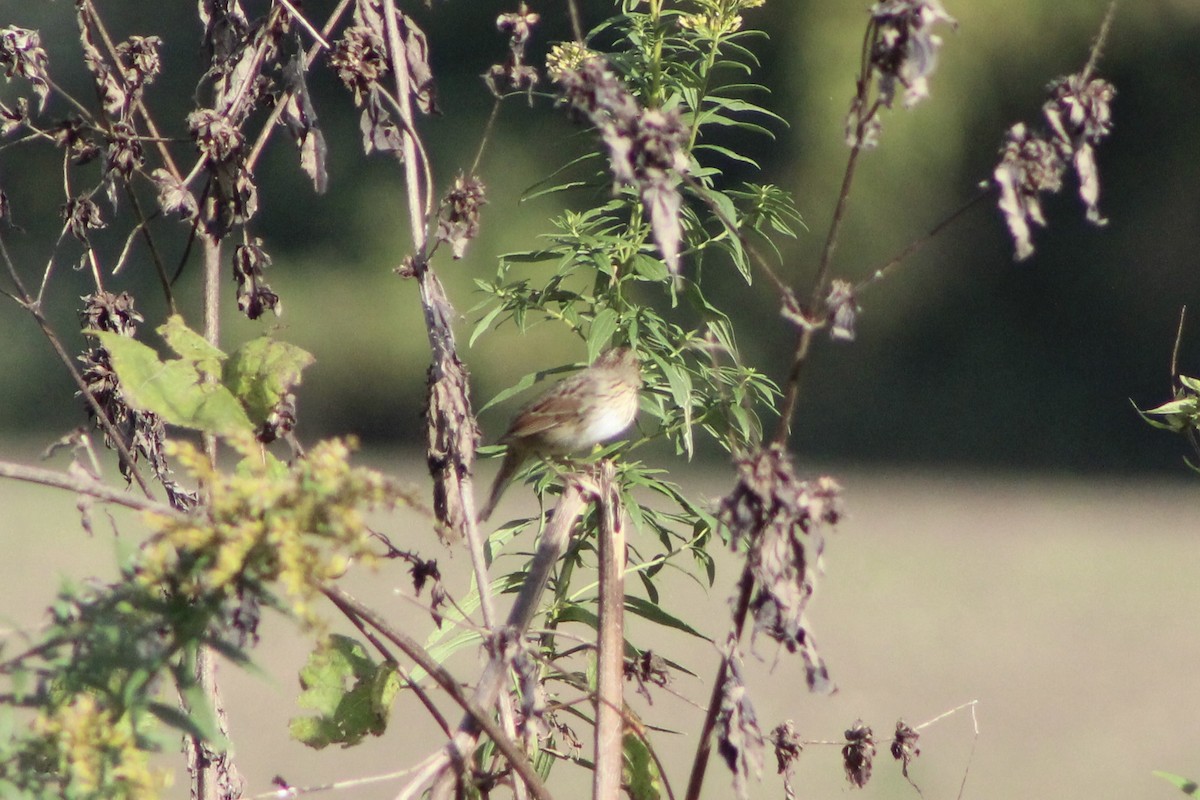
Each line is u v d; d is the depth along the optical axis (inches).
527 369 1626.5
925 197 1750.7
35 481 157.1
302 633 153.2
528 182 1720.0
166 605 157.8
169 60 1685.5
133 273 1603.1
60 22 1528.1
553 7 1611.7
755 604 187.2
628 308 307.0
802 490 181.8
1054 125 183.0
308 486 155.9
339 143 1793.8
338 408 1846.7
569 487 229.9
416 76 261.9
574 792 571.5
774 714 690.8
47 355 1774.1
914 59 174.7
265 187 1804.9
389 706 213.5
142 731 159.6
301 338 1815.9
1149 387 1884.8
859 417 1900.8
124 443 249.4
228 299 1567.4
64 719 153.9
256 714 670.5
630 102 178.4
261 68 277.7
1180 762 672.4
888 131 1692.9
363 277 1814.7
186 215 267.6
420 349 1815.9
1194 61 1823.3
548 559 226.4
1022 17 1750.7
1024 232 181.0
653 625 844.6
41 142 1616.6
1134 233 1868.8
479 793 203.5
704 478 1435.8
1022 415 1897.1
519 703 245.1
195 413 189.2
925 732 700.0
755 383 305.6
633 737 239.9
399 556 226.8
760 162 1695.4
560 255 306.2
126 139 266.5
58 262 1664.6
